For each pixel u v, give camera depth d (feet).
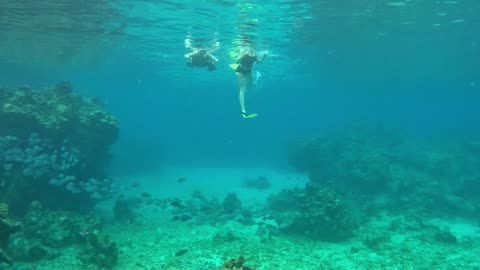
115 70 171.53
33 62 155.94
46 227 45.96
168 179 111.34
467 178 77.36
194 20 69.67
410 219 61.16
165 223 58.95
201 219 61.82
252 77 30.48
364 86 230.07
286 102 455.22
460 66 139.95
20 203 50.72
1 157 51.31
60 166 55.77
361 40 91.25
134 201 75.15
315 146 100.22
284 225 53.16
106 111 67.62
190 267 38.27
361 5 62.18
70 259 40.24
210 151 198.59
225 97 356.18
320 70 147.54
